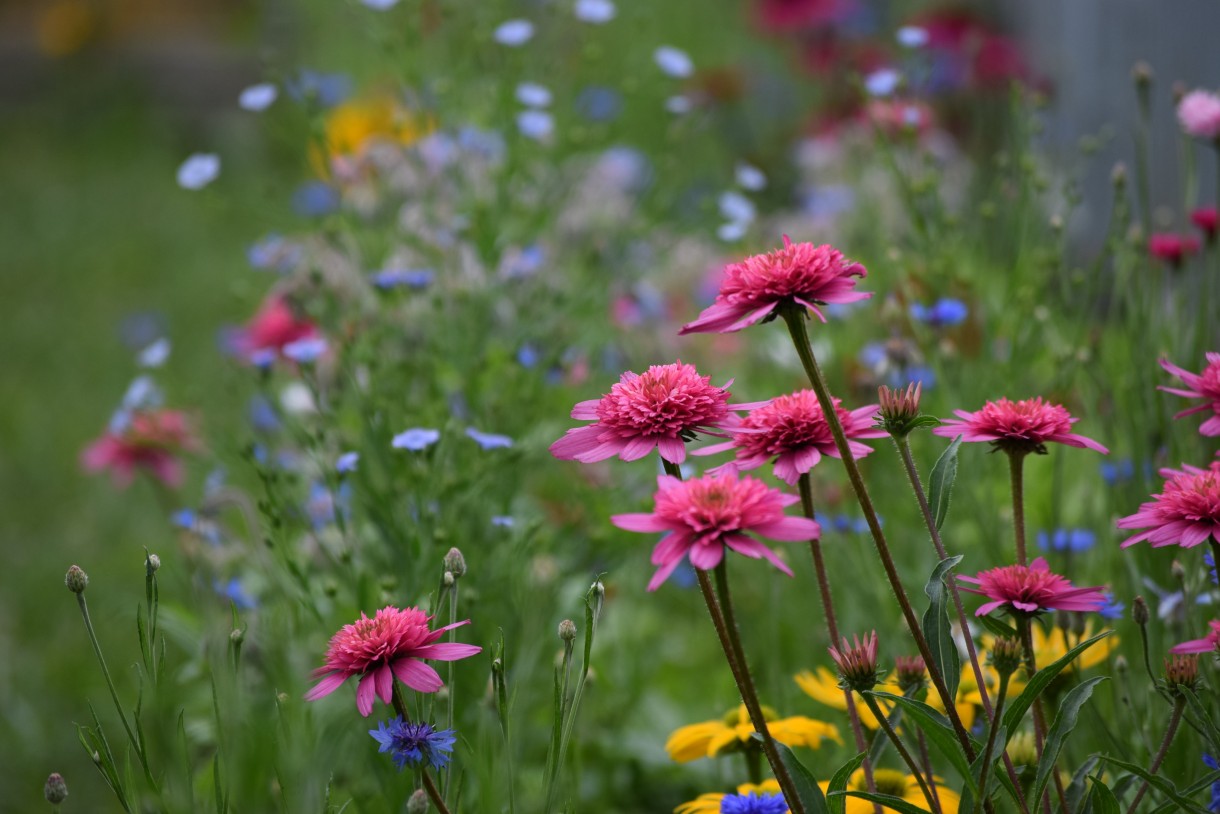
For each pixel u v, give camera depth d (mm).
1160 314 2230
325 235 2562
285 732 1993
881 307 2359
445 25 3021
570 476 2516
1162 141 3967
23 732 2492
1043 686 1736
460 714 2131
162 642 1901
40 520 3529
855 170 3652
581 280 2904
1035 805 1765
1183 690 1806
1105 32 4191
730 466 1769
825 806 1766
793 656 2363
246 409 2760
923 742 1844
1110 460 2176
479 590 2172
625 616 2570
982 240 2672
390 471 2227
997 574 1790
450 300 2539
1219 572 1786
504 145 2812
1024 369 2299
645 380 1778
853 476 1757
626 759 2312
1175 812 1793
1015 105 2514
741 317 1754
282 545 2098
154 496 3588
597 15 3078
